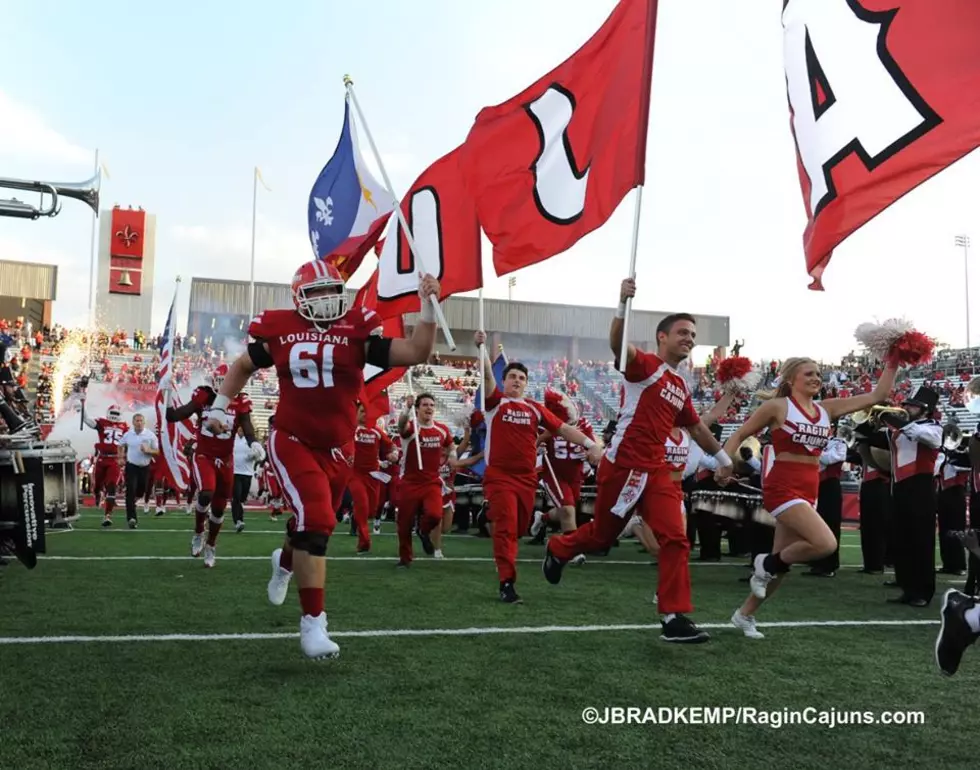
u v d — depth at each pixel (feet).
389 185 17.24
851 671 14.83
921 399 24.34
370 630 17.54
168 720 11.21
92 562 28.53
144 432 45.44
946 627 11.86
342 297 14.69
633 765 10.00
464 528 49.60
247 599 21.12
